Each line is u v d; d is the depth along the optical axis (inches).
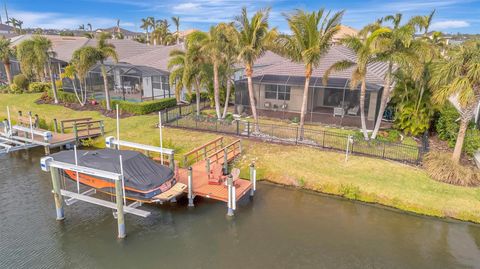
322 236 580.1
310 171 782.5
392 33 804.0
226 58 1081.4
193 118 1115.9
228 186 621.9
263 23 912.9
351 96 1152.8
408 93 1002.7
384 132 1037.8
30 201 684.7
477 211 622.2
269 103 1277.1
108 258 525.7
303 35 877.8
